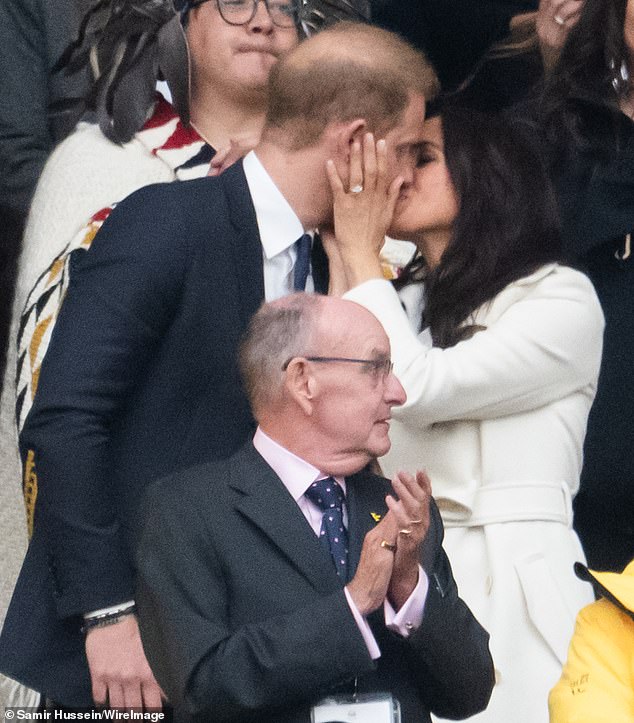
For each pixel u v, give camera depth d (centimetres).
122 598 1709
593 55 2200
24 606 1755
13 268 2131
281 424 1614
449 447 1894
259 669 1511
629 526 2133
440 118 1931
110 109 2117
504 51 2353
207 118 2122
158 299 1728
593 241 2158
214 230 1758
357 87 1798
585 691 1534
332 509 1609
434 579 1591
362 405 1606
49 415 1709
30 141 2533
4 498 2152
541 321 1889
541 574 1861
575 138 2186
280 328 1617
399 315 1847
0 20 2548
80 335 1720
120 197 2075
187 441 1742
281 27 2105
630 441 2122
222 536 1576
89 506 1703
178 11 2111
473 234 1912
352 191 1816
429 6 2425
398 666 1588
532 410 1908
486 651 1617
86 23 2173
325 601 1528
